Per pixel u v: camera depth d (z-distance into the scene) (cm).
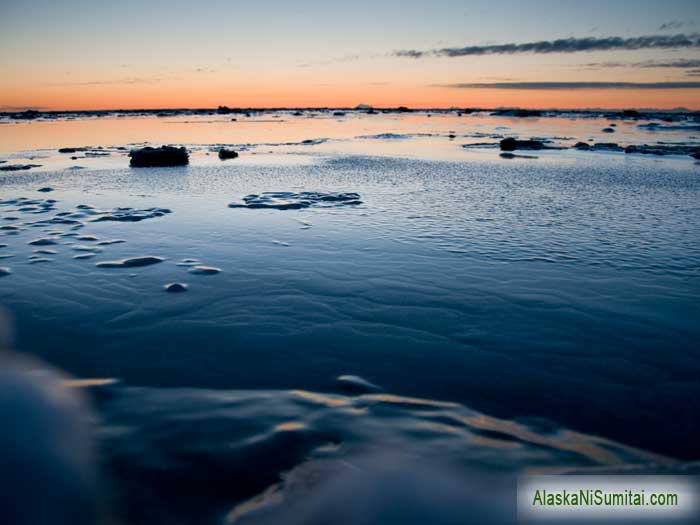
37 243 589
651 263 530
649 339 350
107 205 845
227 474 202
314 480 198
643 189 1035
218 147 2111
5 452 182
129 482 195
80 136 2700
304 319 381
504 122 4819
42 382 268
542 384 290
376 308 404
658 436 240
